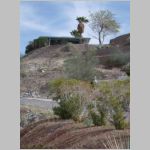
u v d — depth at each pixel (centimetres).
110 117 1545
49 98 2103
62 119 1688
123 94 1534
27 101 2031
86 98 1655
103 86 1564
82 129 1540
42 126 1648
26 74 2489
